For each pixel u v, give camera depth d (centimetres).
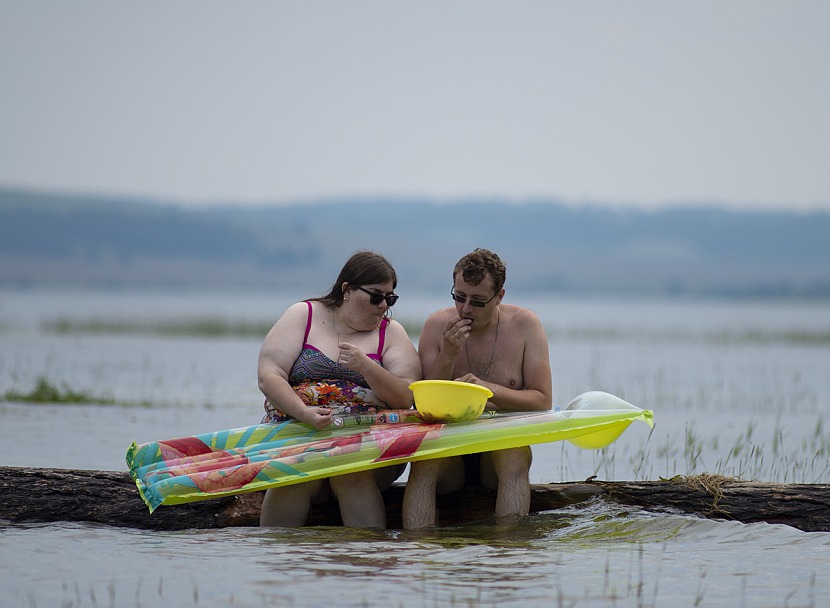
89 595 2005
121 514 2650
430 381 2531
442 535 2516
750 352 11600
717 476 2734
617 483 2752
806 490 2631
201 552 2325
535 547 2405
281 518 2598
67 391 5688
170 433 4384
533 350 2753
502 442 2550
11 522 2641
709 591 2067
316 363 2652
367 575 2142
